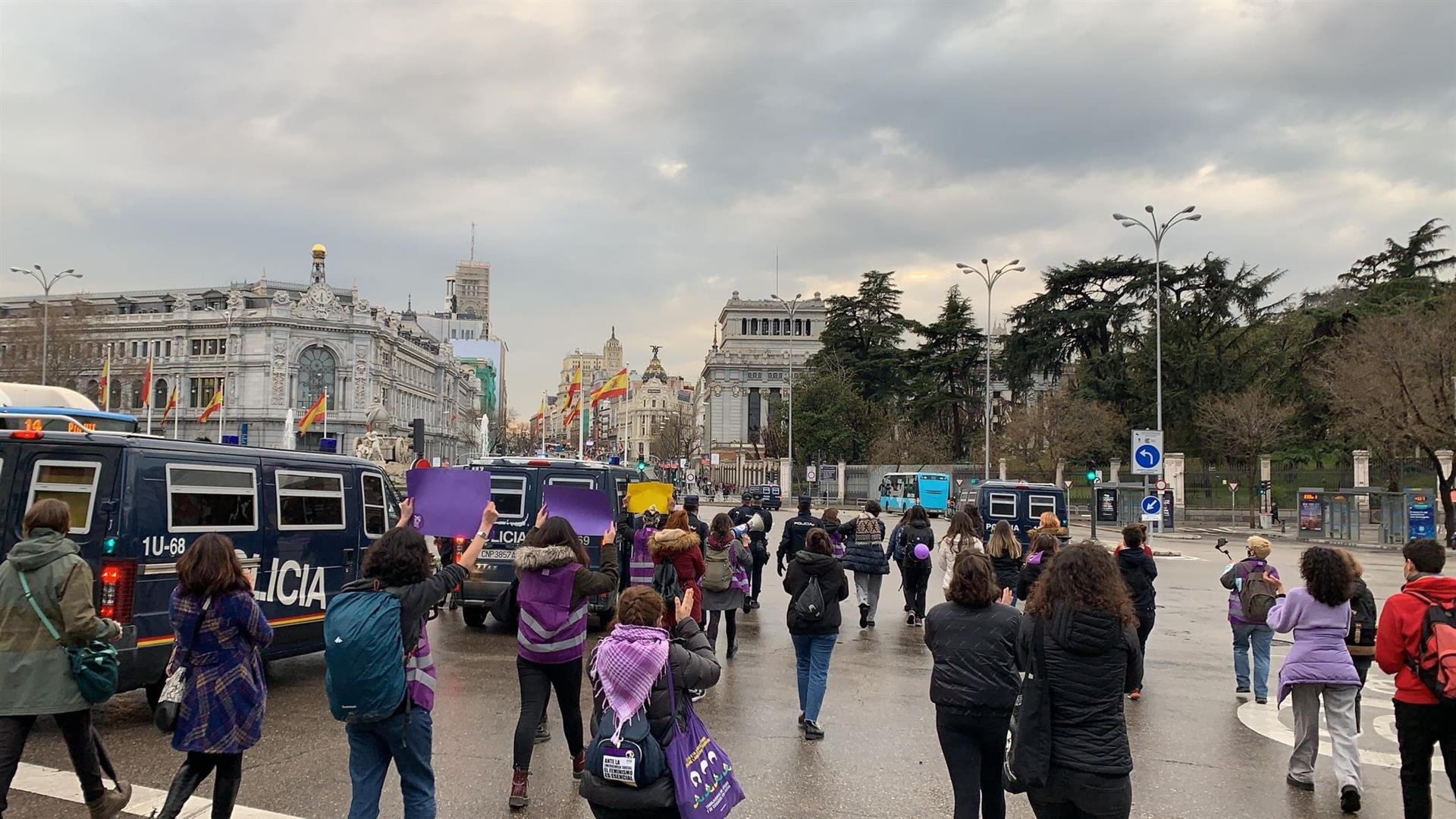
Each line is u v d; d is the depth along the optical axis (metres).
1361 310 53.97
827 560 7.90
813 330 127.44
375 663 4.63
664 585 9.25
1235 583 9.72
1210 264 55.66
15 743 5.21
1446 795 6.80
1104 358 56.88
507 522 12.86
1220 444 53.84
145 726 7.79
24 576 5.20
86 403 13.63
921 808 6.18
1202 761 7.48
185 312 105.06
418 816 4.93
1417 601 5.51
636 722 4.16
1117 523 45.75
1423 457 45.56
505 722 8.07
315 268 109.69
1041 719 4.31
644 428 161.00
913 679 10.28
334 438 12.81
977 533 11.84
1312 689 6.75
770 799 6.30
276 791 6.18
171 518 7.94
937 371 72.56
